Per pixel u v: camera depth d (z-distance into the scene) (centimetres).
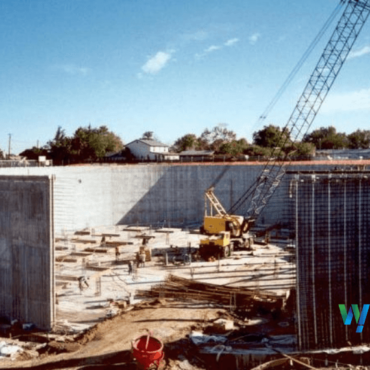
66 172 4278
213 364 1620
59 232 4141
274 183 4006
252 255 3275
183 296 2369
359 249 1714
